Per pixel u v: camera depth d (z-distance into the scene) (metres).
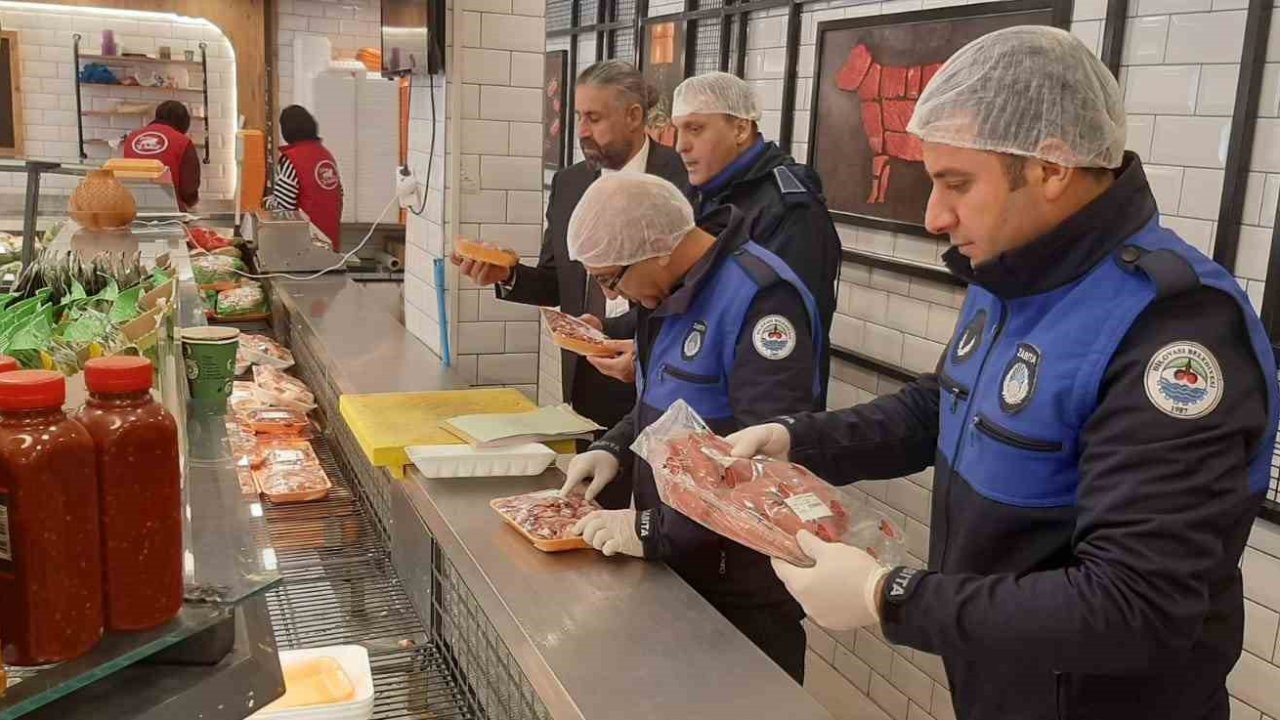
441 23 3.03
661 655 1.25
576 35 5.23
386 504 2.02
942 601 1.10
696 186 2.77
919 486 2.97
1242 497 1.05
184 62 7.82
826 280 2.60
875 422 1.59
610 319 2.63
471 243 2.78
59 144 7.73
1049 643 1.05
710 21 3.91
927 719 3.00
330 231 5.46
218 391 1.99
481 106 3.13
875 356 3.16
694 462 1.44
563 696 1.17
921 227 2.90
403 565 1.89
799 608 1.88
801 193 2.60
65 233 2.81
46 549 0.90
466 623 1.61
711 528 1.35
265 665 1.11
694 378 1.76
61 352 1.29
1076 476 1.19
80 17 7.62
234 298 3.68
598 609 1.36
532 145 3.22
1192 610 1.02
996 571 1.27
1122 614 1.02
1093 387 1.14
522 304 3.31
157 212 3.10
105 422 0.94
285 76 8.10
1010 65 1.14
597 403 2.84
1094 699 1.23
